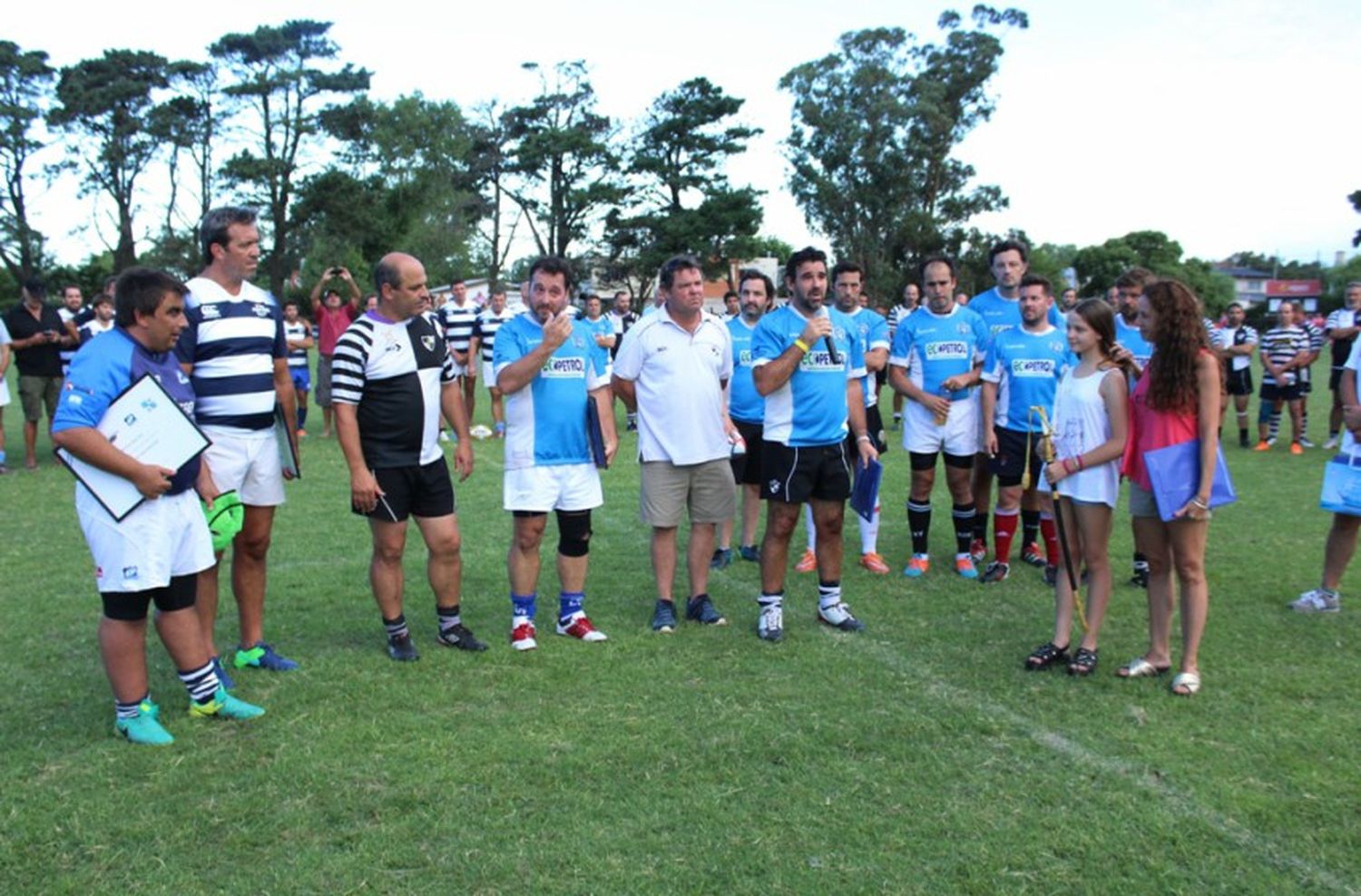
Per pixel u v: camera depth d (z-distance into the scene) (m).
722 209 41.69
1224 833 3.18
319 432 13.76
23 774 3.58
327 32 50.53
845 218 45.97
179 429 3.79
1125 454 4.53
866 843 3.12
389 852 3.06
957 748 3.81
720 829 3.21
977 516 6.95
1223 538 7.38
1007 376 6.25
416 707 4.21
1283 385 12.12
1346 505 5.31
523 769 3.62
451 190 54.03
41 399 10.88
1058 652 4.74
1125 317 6.84
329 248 49.56
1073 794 3.44
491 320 13.31
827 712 4.16
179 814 3.29
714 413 5.38
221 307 4.31
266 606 5.71
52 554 6.90
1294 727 4.00
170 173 51.88
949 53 45.22
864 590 6.17
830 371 5.18
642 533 7.73
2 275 49.12
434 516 4.83
